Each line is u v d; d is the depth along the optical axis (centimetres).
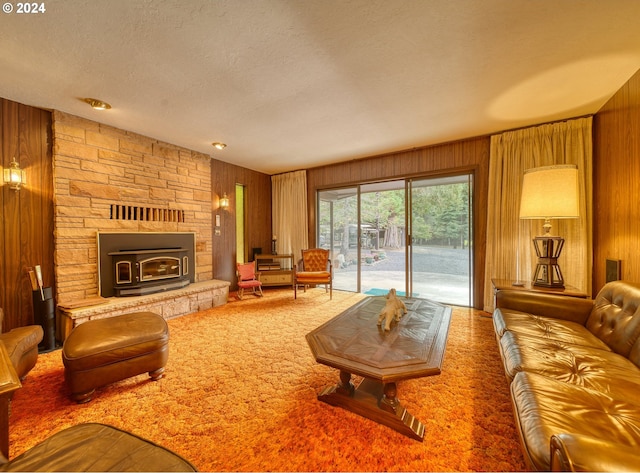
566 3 146
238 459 124
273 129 325
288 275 493
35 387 184
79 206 286
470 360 217
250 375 198
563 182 233
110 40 172
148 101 254
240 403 165
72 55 186
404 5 147
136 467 81
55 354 239
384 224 462
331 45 179
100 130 302
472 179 369
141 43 175
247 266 468
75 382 162
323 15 154
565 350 153
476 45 180
